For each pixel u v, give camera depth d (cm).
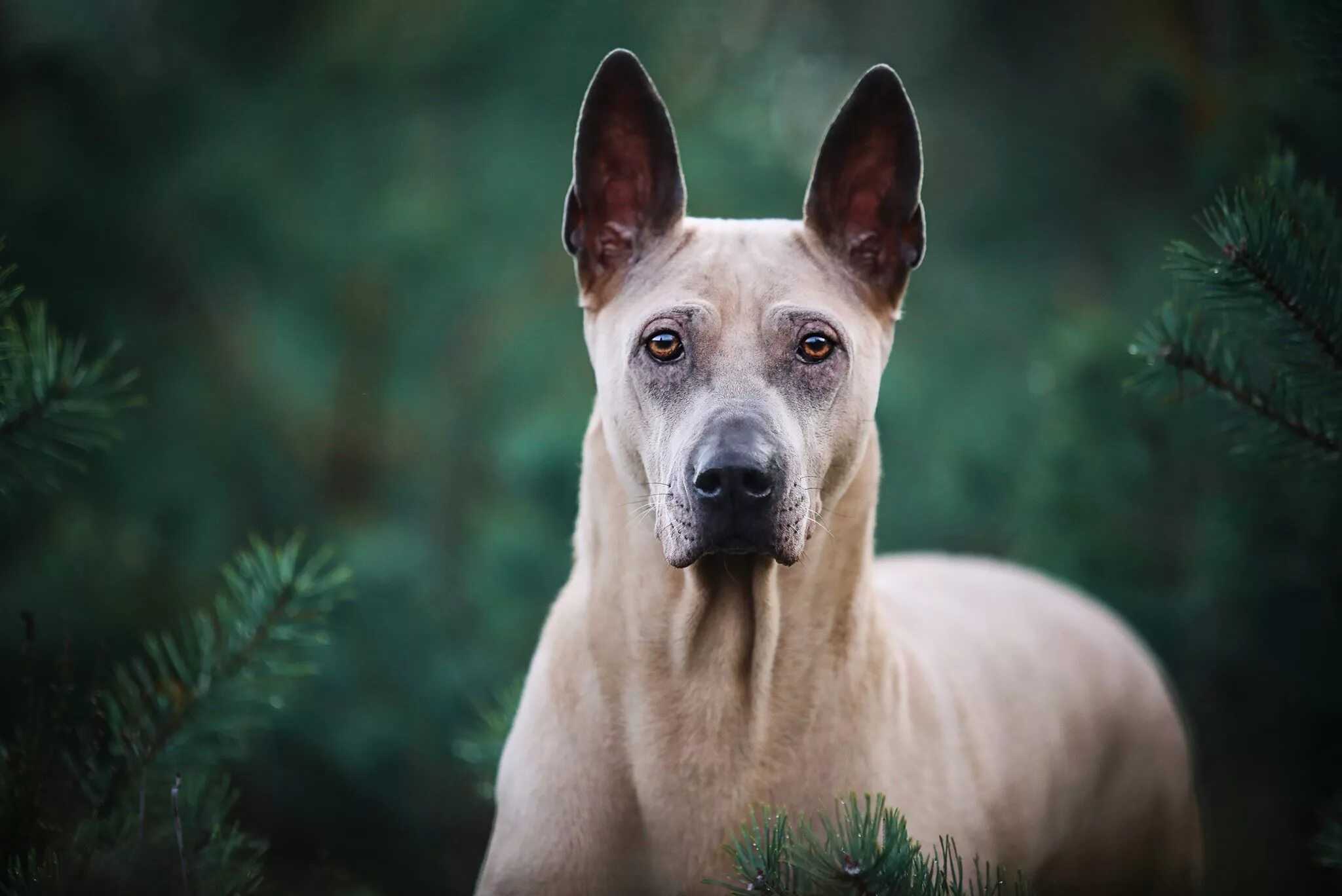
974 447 1284
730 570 572
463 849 1255
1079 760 771
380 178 1670
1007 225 2059
